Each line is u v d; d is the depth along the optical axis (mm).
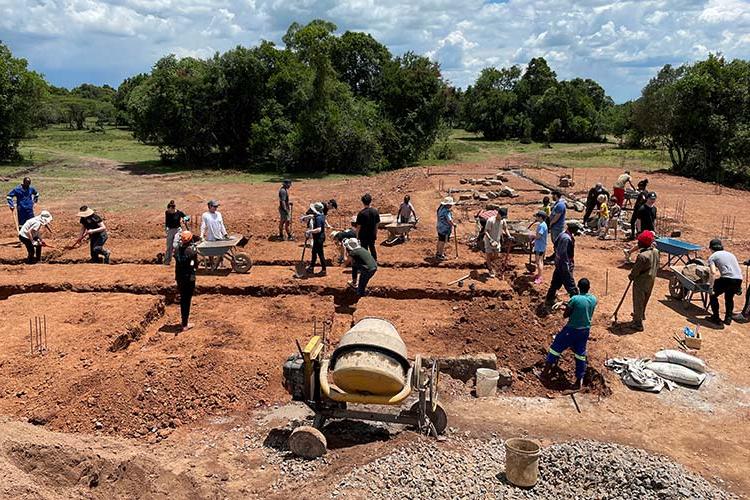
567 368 10508
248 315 12445
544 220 14086
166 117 40438
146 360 9523
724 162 34719
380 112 45562
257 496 6801
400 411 8281
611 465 7176
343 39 53188
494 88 85250
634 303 11844
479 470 7309
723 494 6969
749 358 10891
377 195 27359
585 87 98688
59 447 6836
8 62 39906
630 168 40719
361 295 13242
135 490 6555
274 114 40406
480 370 9758
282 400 9188
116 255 16484
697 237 19641
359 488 6660
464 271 15164
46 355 9953
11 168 37500
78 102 96125
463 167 40000
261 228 20203
